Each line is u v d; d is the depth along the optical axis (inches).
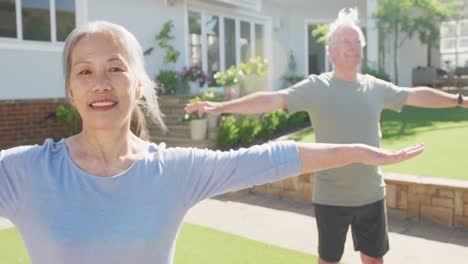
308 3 580.1
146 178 45.6
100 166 46.8
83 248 42.3
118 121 46.4
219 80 346.0
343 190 98.6
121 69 46.6
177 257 141.5
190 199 47.2
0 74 285.4
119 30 47.9
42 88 309.4
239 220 183.0
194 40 447.2
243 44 518.0
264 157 47.3
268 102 101.1
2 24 287.9
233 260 139.2
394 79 540.1
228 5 481.1
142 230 43.4
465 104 107.9
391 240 160.1
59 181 44.4
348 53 98.7
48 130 313.7
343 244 102.3
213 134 297.9
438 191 177.5
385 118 373.1
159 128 321.1
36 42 305.3
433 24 469.7
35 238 43.4
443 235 165.3
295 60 599.5
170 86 386.0
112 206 43.8
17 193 44.5
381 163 45.2
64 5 321.4
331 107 99.7
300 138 311.0
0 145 286.7
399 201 187.0
